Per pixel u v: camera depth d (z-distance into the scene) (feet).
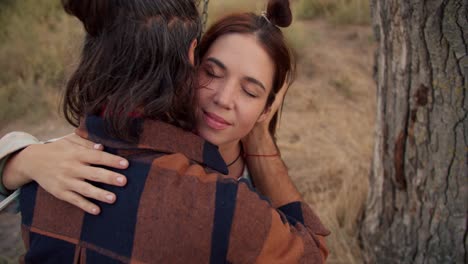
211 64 3.91
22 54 15.72
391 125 6.91
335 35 19.57
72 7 3.35
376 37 6.94
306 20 21.56
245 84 3.92
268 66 4.01
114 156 3.35
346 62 16.97
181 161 3.37
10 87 14.57
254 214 3.30
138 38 3.26
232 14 4.19
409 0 5.70
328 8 21.88
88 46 3.49
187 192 3.22
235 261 3.26
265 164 4.97
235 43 3.92
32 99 14.16
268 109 4.44
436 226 6.72
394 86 6.62
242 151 5.08
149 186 3.24
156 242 3.12
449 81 5.86
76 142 3.60
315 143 12.15
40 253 3.44
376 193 7.88
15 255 8.77
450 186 6.39
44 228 3.47
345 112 13.65
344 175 10.46
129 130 3.33
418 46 5.91
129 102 3.20
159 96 3.31
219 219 3.17
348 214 8.96
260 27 4.02
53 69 14.73
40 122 13.64
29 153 3.79
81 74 3.43
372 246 8.05
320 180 10.66
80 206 3.30
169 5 3.37
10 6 18.26
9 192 4.01
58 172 3.46
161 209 3.15
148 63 3.30
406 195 7.06
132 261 3.13
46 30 16.96
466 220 6.42
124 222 3.20
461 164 6.19
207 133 4.00
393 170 7.10
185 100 3.51
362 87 15.16
